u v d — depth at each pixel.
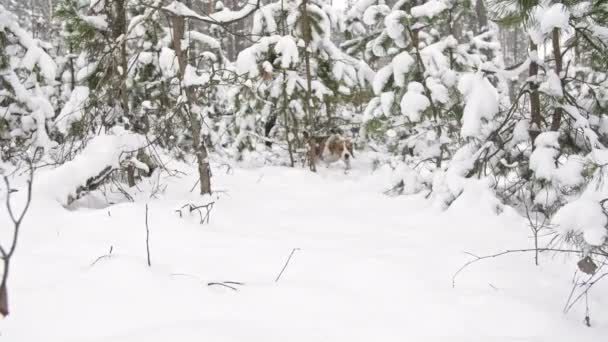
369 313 2.53
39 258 3.06
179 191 6.22
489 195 4.67
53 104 10.02
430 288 2.87
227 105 10.96
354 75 9.74
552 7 3.74
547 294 2.87
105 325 2.19
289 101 9.86
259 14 8.91
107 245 3.50
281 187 7.30
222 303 2.53
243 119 10.28
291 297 2.67
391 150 8.16
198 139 5.48
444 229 4.40
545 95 4.59
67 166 4.89
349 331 2.31
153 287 2.58
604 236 2.36
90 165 5.04
